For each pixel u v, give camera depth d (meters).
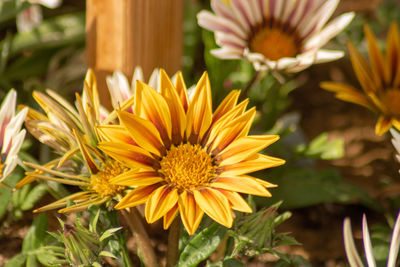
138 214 0.53
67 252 0.49
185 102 0.49
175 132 0.49
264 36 0.58
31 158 0.57
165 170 0.48
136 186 0.49
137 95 0.48
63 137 0.50
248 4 0.57
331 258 0.59
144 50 0.58
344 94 0.58
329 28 0.57
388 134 0.62
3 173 0.49
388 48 0.59
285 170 0.62
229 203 0.47
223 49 0.56
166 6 0.58
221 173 0.48
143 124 0.47
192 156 0.49
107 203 0.49
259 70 0.57
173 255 0.50
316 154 0.62
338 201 0.61
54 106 0.50
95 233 0.49
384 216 0.62
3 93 0.63
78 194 0.49
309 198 0.61
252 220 0.49
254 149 0.48
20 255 0.52
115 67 0.58
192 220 0.46
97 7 0.57
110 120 0.50
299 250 0.59
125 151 0.47
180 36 0.60
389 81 0.60
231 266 0.49
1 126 0.50
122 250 0.50
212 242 0.50
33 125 0.50
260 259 0.57
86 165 0.50
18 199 0.55
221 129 0.49
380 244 0.56
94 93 0.51
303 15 0.58
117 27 0.57
